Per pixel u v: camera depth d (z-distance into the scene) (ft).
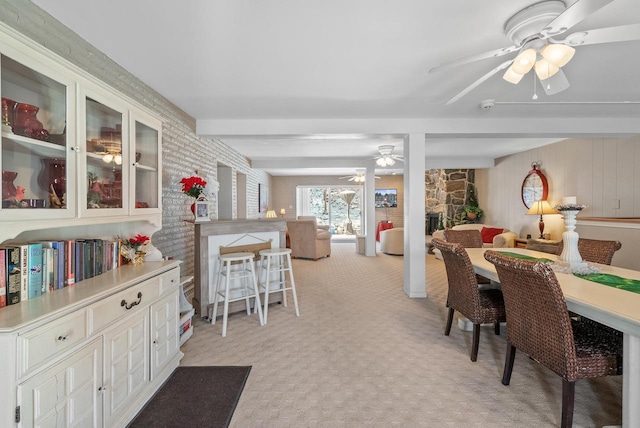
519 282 5.82
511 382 6.75
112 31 6.39
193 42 6.83
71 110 4.74
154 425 5.42
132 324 5.56
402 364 7.54
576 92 9.83
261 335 9.22
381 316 10.82
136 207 6.64
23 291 4.31
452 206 27.27
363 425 5.43
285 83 9.13
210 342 8.74
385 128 12.74
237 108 11.44
